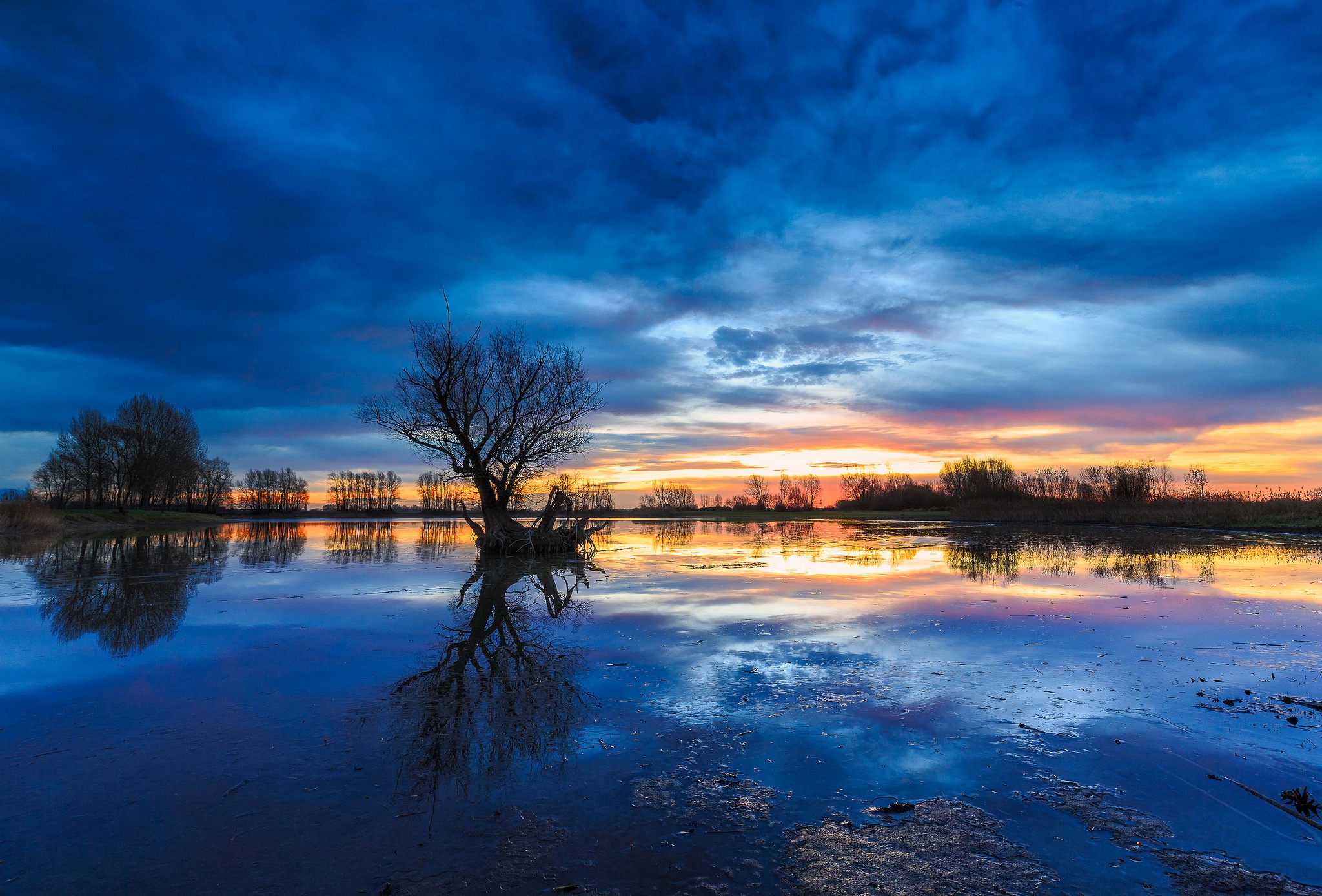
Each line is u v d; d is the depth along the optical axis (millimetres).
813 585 15922
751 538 36000
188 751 5758
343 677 8102
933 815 4551
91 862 4043
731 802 4773
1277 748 5680
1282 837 4242
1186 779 5090
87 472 65000
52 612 12648
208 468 90125
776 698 7125
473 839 4277
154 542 33375
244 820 4543
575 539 26562
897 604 13031
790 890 3719
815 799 4809
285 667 8570
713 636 10242
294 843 4246
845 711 6688
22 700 7223
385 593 15203
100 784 5113
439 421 25906
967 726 6262
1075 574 17609
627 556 24531
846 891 3703
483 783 5113
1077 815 4551
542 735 6098
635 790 4969
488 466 26578
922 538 33906
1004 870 3895
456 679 7977
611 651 9352
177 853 4141
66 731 6258
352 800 4840
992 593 14266
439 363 25531
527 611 12672
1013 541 30172
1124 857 4023
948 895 3666
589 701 7090
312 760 5562
